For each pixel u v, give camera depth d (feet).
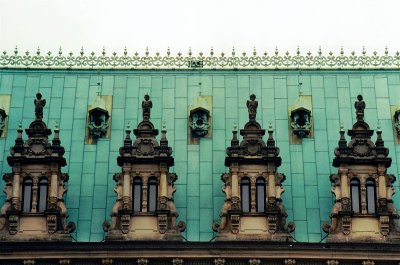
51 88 238.68
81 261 209.15
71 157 226.99
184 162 225.97
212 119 232.94
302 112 230.89
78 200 221.05
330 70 241.14
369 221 212.84
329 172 224.74
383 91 238.07
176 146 228.63
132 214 212.84
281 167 225.35
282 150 228.02
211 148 228.22
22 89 238.48
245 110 234.58
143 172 215.92
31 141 217.97
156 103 236.02
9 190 215.10
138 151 216.54
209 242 208.85
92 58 242.78
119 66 242.17
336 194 215.10
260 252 208.54
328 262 208.64
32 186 215.72
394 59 242.17
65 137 230.27
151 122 226.38
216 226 213.46
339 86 238.48
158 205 213.66
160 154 216.13
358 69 241.14
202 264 208.95
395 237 211.61
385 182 214.90
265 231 212.02
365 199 214.48
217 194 221.66
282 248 208.44
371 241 211.41
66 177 217.97
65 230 213.46
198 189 222.28
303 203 220.64
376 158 215.72
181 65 241.96
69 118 233.55
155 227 212.64
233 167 215.31
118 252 208.74
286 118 233.14
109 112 234.38
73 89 238.68
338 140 229.45
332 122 232.32
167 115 233.76
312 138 229.66
